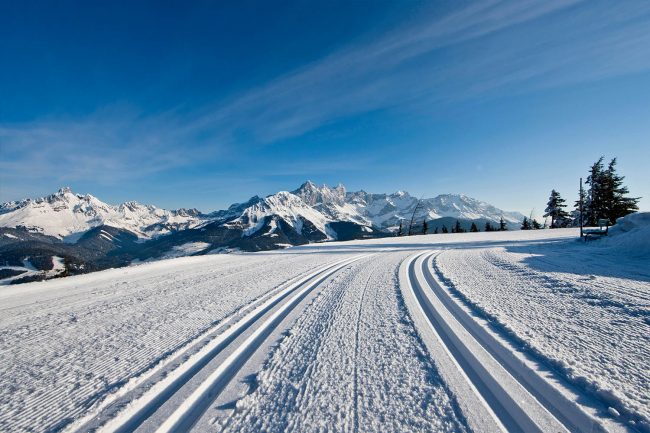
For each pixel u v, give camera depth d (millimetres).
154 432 2260
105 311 5559
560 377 2744
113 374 3160
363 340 3838
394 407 2467
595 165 32719
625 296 5047
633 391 2463
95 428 2338
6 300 6605
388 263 11172
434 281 7352
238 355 3539
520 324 4059
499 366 3041
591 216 39344
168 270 10812
